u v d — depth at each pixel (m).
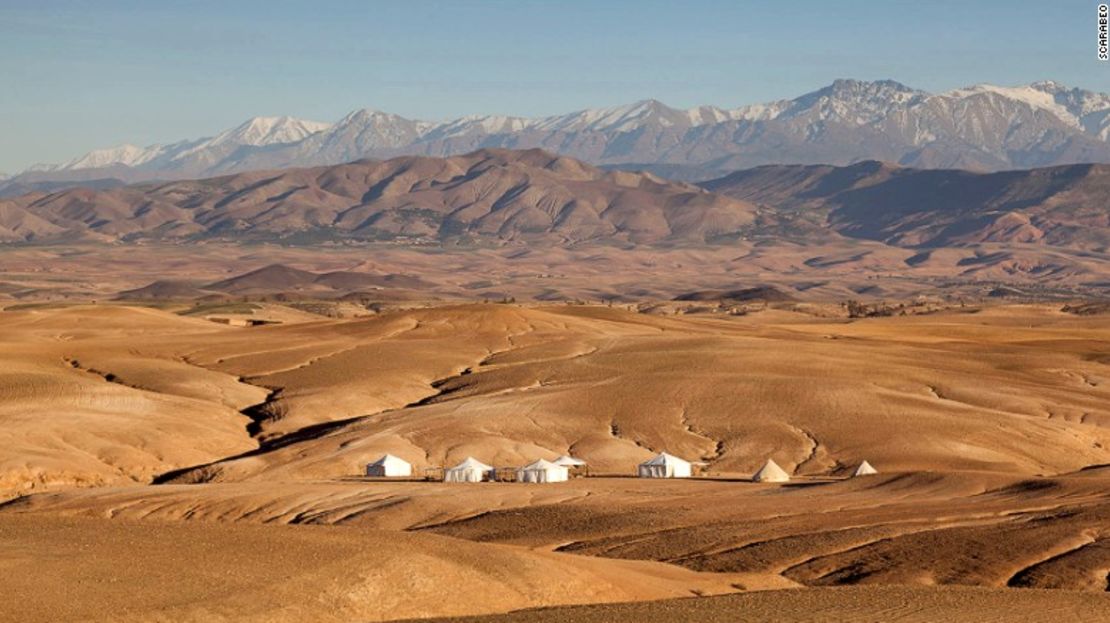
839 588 83.44
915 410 177.12
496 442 164.88
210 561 70.69
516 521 117.81
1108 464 154.25
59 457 155.12
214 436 174.12
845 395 183.25
